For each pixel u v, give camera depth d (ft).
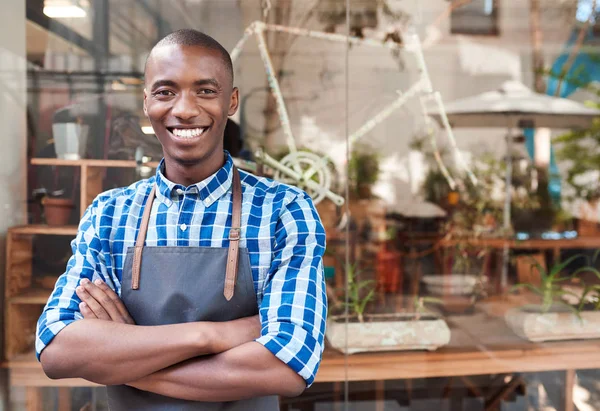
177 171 3.25
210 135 3.10
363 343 6.81
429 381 6.94
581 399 7.07
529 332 6.97
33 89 6.78
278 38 7.48
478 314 7.53
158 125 3.10
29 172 6.79
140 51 6.86
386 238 8.34
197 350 2.89
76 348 2.92
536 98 10.18
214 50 3.09
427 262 8.29
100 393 6.75
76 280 3.22
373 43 8.14
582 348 7.07
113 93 6.83
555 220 10.13
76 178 6.82
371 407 6.88
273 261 3.16
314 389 6.86
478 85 9.94
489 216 9.62
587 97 10.40
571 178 10.66
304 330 2.96
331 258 7.73
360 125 8.19
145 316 3.16
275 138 7.57
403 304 7.48
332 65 7.86
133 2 6.86
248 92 7.45
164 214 3.27
